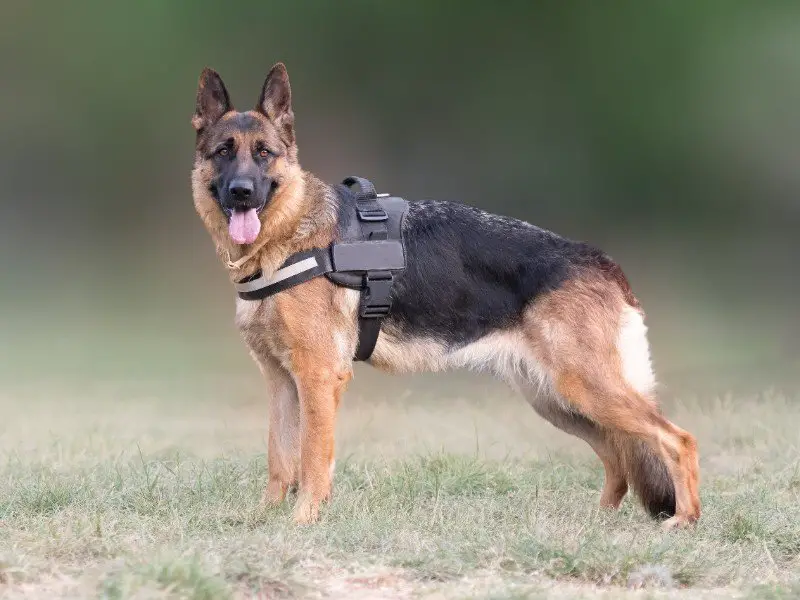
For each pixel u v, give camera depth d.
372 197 8.19
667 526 7.61
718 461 10.05
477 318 8.07
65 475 8.80
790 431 10.79
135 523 7.09
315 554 6.41
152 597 5.42
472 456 9.84
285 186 7.73
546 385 8.07
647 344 8.16
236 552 6.23
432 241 8.04
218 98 8.07
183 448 10.63
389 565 6.32
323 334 7.72
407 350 8.08
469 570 6.25
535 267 8.05
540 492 8.51
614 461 8.36
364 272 7.77
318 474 7.70
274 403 8.14
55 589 5.71
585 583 6.22
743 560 6.64
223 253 7.98
